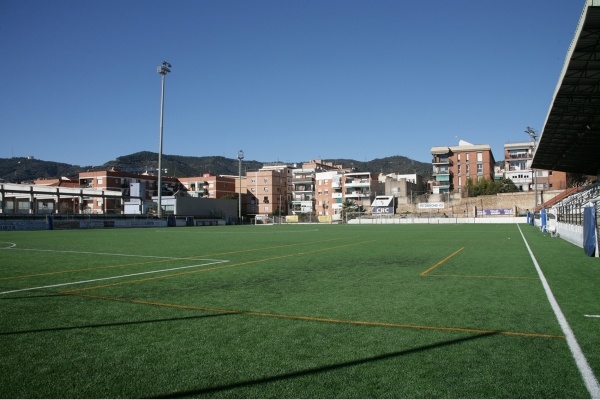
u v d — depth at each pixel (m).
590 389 4.00
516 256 16.72
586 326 6.17
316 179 109.81
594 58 17.34
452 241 26.33
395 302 8.02
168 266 14.01
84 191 66.31
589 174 55.88
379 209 83.50
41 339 5.78
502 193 79.38
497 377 4.30
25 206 67.25
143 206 68.88
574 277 11.09
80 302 8.27
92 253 18.66
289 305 7.84
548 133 31.72
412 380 4.25
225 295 8.89
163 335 5.94
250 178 111.44
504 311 7.20
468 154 99.31
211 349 5.29
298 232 41.44
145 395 3.99
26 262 15.13
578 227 21.44
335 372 4.48
